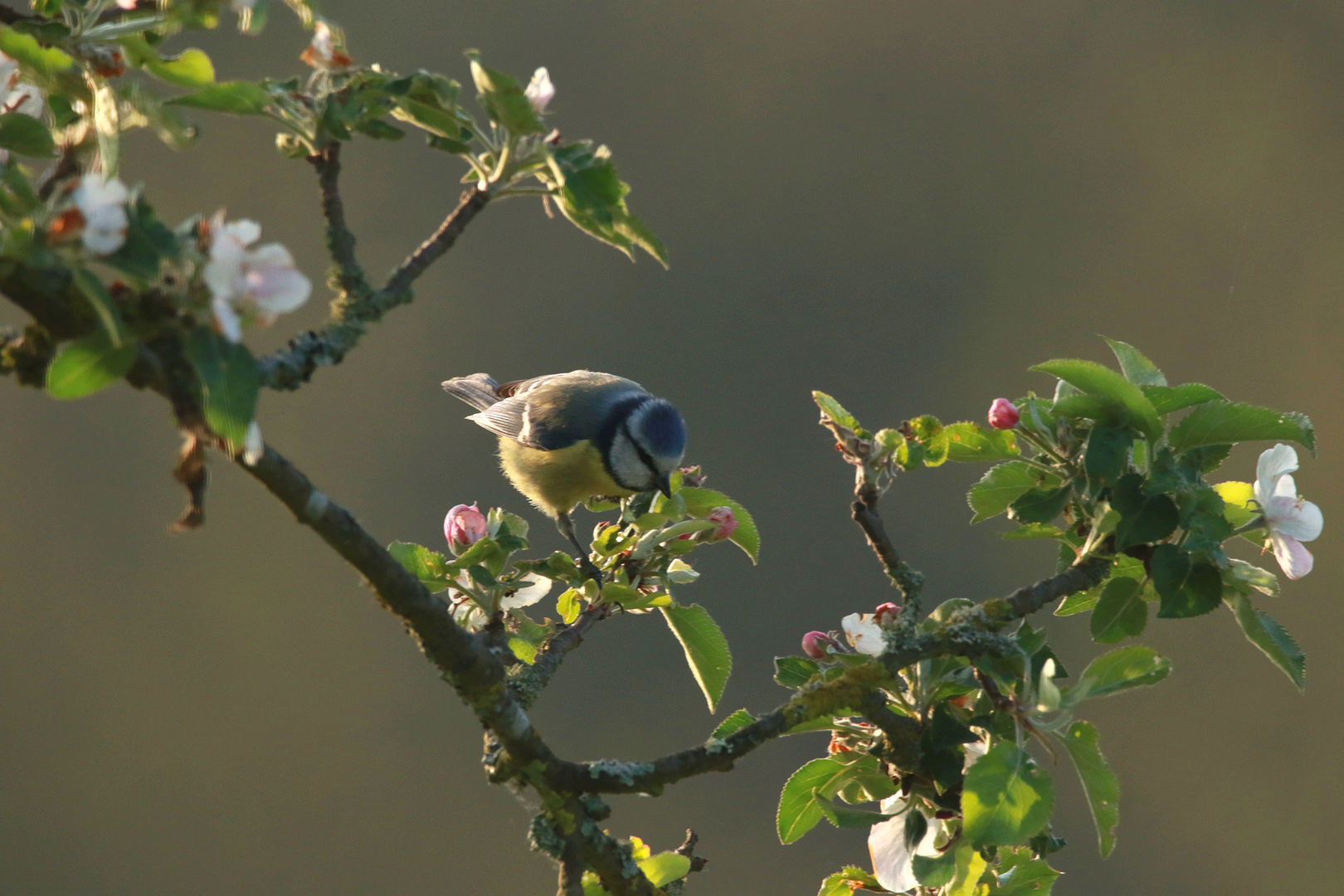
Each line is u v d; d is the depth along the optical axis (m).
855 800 3.83
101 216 2.28
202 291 2.37
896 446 3.63
